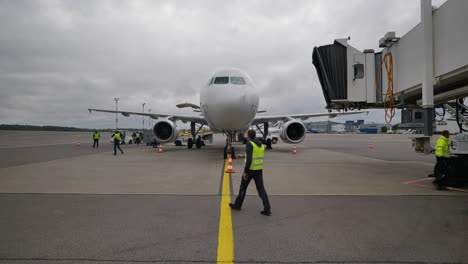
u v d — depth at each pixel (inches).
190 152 661.3
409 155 610.5
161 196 231.5
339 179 310.0
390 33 334.0
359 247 131.9
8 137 1870.1
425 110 277.3
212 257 122.2
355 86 383.6
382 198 225.1
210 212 187.2
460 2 234.4
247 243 136.6
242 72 475.8
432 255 123.6
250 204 207.3
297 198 225.0
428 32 273.4
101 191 249.9
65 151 738.2
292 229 155.3
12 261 117.4
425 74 275.1
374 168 399.9
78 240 139.6
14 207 198.1
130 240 139.8
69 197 227.9
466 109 370.9
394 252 126.7
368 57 381.4
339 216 178.4
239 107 428.1
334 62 393.4
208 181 296.8
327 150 759.1
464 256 122.6
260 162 185.5
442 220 170.2
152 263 116.8
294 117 725.3
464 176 260.8
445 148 260.2
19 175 338.0
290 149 792.9
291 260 119.5
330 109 448.8
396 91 342.3
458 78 263.0
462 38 233.0
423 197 228.5
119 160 502.0
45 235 145.9
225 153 507.5
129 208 196.4
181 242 137.6
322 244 135.4
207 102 452.8
